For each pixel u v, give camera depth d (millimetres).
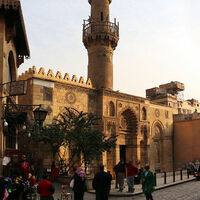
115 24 29281
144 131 30094
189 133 35031
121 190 14133
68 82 23250
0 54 11625
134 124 29234
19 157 12195
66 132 18516
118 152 26641
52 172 17531
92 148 18203
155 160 33031
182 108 51969
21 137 20031
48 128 18672
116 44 29359
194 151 34156
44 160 20094
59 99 22328
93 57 28094
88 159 18641
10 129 13859
